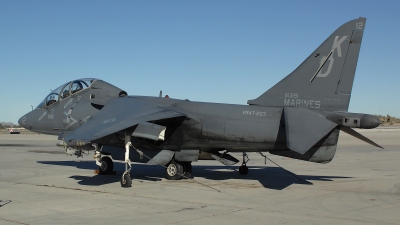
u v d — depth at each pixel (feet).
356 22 40.04
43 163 65.26
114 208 30.09
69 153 51.37
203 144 43.88
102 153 47.26
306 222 25.79
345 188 39.75
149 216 27.40
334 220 26.37
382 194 36.29
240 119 41.63
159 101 46.98
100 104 50.39
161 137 38.91
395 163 66.33
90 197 34.78
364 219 26.66
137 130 39.55
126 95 51.60
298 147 33.04
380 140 138.82
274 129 40.19
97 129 38.47
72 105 52.54
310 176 49.34
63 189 39.06
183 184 42.50
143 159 45.29
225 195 35.78
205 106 44.19
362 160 72.02
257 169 57.77
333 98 40.16
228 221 26.03
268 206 30.83
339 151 95.25
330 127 36.91
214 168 59.36
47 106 54.75
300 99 41.24
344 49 40.19
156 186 41.06
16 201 32.83
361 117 37.63
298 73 41.60
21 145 116.16
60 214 28.04
